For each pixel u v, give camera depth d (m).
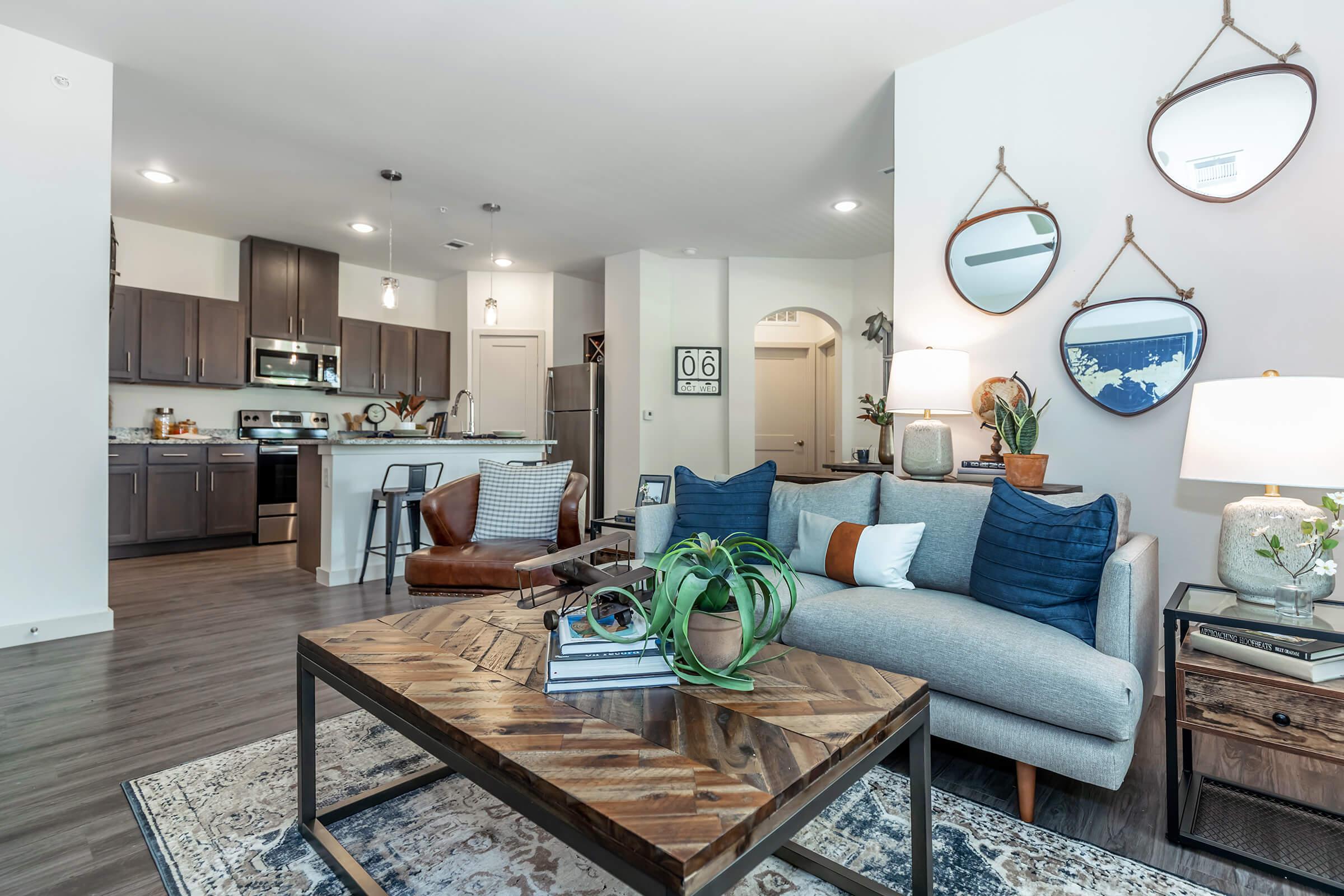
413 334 6.62
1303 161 2.14
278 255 5.68
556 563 1.73
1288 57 2.17
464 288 6.69
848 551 2.39
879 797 1.73
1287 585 1.57
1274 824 1.58
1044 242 2.65
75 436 2.98
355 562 4.23
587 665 1.24
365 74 3.11
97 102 3.00
